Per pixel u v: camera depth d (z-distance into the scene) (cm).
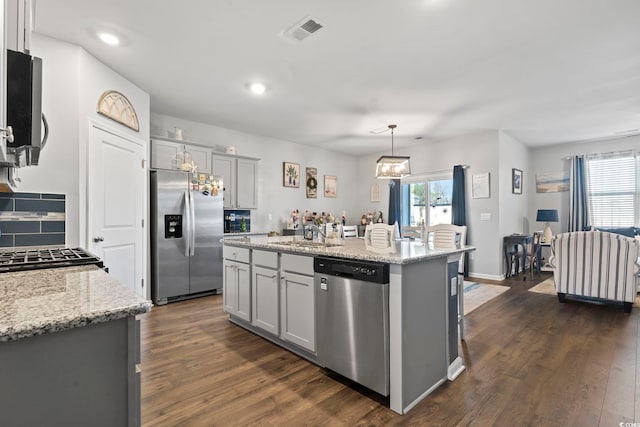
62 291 98
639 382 209
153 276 397
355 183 774
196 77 336
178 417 175
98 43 270
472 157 579
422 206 657
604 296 374
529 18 235
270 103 415
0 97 102
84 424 77
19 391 70
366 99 400
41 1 215
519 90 372
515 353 257
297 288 249
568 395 196
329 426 169
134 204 351
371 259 195
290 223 621
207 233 443
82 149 275
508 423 171
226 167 502
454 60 300
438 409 184
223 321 337
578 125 518
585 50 282
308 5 221
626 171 593
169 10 226
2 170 151
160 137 412
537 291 464
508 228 582
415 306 195
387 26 245
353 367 205
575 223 632
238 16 233
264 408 184
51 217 251
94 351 78
